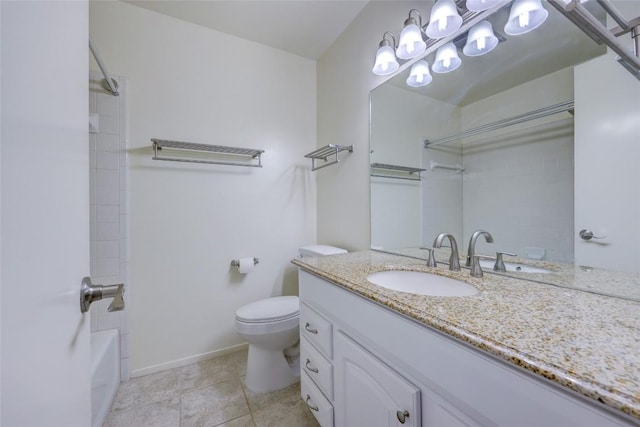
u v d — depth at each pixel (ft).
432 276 3.43
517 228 3.15
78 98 1.71
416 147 4.46
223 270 6.27
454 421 1.86
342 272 3.52
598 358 1.41
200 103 6.02
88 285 1.78
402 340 2.32
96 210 5.10
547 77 2.87
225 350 6.26
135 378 5.33
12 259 0.98
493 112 3.39
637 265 2.27
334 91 6.63
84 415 1.72
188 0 5.32
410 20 3.84
